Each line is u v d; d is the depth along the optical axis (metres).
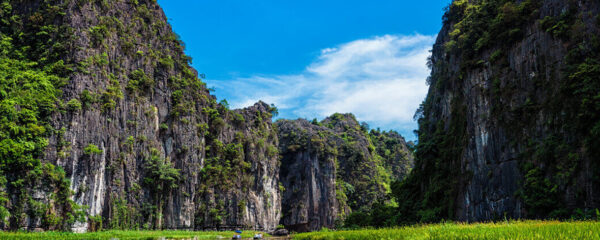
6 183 61.41
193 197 98.75
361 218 82.06
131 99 86.56
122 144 81.81
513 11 55.47
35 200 63.50
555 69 48.16
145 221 83.56
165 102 97.38
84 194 70.75
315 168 152.50
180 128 99.06
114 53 85.81
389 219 73.12
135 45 93.00
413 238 23.78
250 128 133.38
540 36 51.16
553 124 46.41
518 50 54.19
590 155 40.66
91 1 84.25
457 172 61.56
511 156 51.03
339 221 131.38
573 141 43.41
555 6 50.59
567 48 47.34
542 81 49.66
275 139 146.75
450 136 67.38
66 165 68.62
